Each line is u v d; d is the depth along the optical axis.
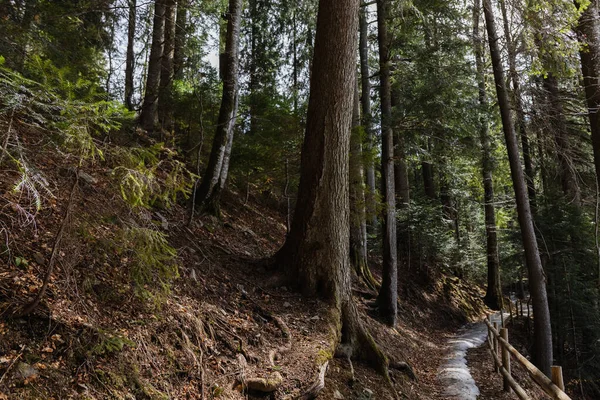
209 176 8.71
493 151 14.37
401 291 14.54
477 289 20.53
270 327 5.10
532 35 9.10
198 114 10.30
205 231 7.52
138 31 10.95
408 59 10.91
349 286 6.39
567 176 12.52
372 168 13.46
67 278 3.40
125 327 3.49
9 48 5.63
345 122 6.48
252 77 19.56
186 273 5.20
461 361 9.23
